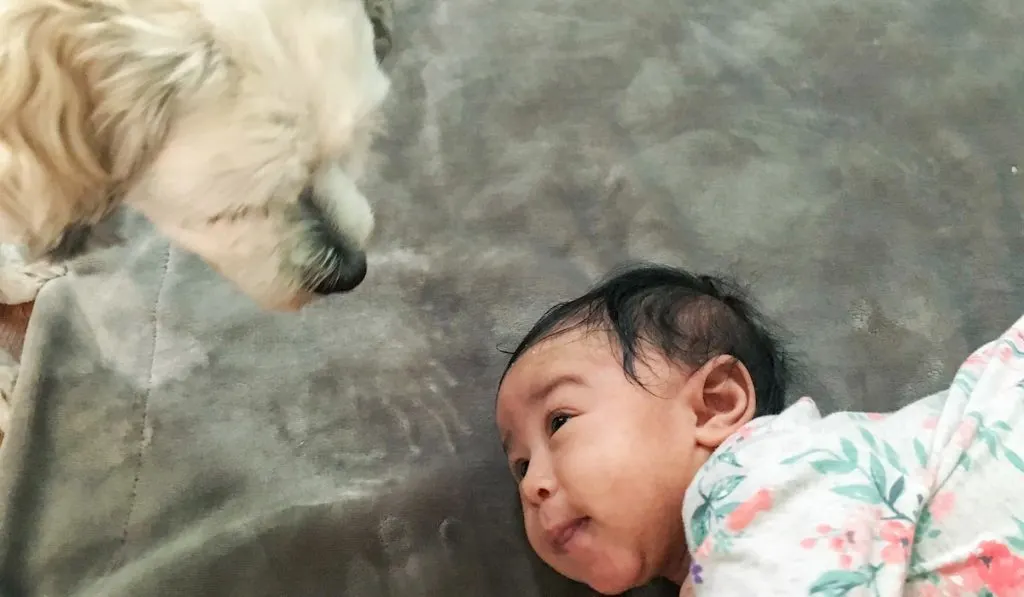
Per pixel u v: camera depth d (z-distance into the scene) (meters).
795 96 1.26
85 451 0.97
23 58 0.61
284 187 0.73
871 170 1.18
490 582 0.90
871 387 1.01
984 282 1.08
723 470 0.72
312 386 1.02
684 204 1.16
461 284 1.10
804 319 1.06
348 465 0.97
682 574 0.82
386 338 1.06
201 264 1.10
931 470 0.69
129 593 0.86
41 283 1.08
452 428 1.00
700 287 0.91
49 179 0.69
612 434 0.79
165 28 0.63
